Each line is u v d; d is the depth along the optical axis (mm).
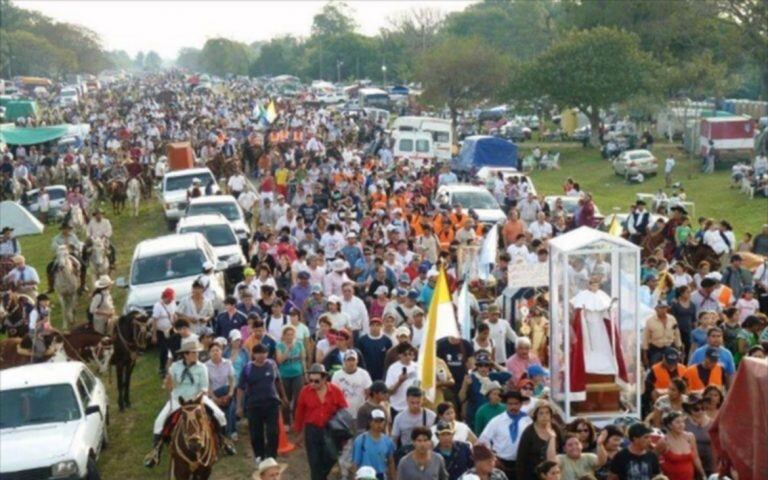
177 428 13094
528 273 18625
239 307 18000
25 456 13406
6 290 24844
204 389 14328
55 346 18562
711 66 73312
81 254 28219
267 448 14555
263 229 27141
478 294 20000
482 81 84375
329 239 25188
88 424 14500
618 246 14258
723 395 12719
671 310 17812
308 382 13555
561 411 14281
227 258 26062
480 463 11000
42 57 177375
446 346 14727
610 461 11414
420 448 10891
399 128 58781
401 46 146000
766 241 25328
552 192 52750
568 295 14297
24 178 48625
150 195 47250
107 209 45281
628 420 13727
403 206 31844
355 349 15898
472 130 83375
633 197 50344
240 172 44438
